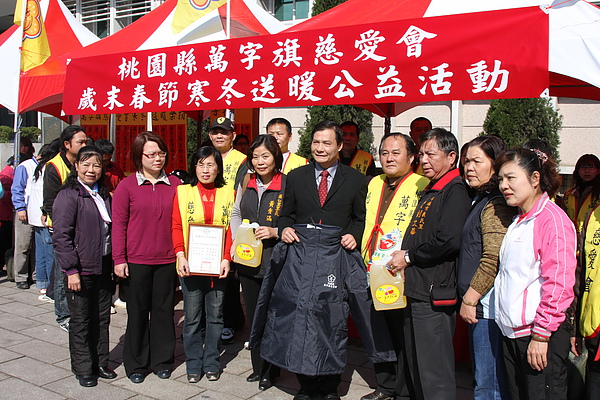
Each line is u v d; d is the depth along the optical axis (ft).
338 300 9.50
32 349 12.84
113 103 13.92
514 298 7.21
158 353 11.27
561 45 9.31
